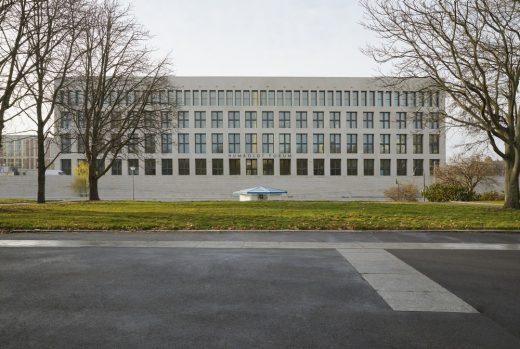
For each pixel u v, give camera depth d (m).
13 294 5.77
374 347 3.96
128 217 15.66
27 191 54.09
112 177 56.28
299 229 12.58
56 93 24.28
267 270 7.32
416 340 4.14
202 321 4.67
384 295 5.75
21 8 18.61
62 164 61.84
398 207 22.39
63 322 4.64
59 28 20.53
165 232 12.12
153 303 5.35
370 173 64.38
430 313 4.98
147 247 9.70
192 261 8.11
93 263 7.89
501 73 20.66
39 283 6.38
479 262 8.04
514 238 11.14
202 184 57.97
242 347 3.94
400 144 64.62
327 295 5.75
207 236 11.44
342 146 64.12
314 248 9.62
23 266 7.62
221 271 7.23
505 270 7.33
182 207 22.48
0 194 53.69
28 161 99.50
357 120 64.31
